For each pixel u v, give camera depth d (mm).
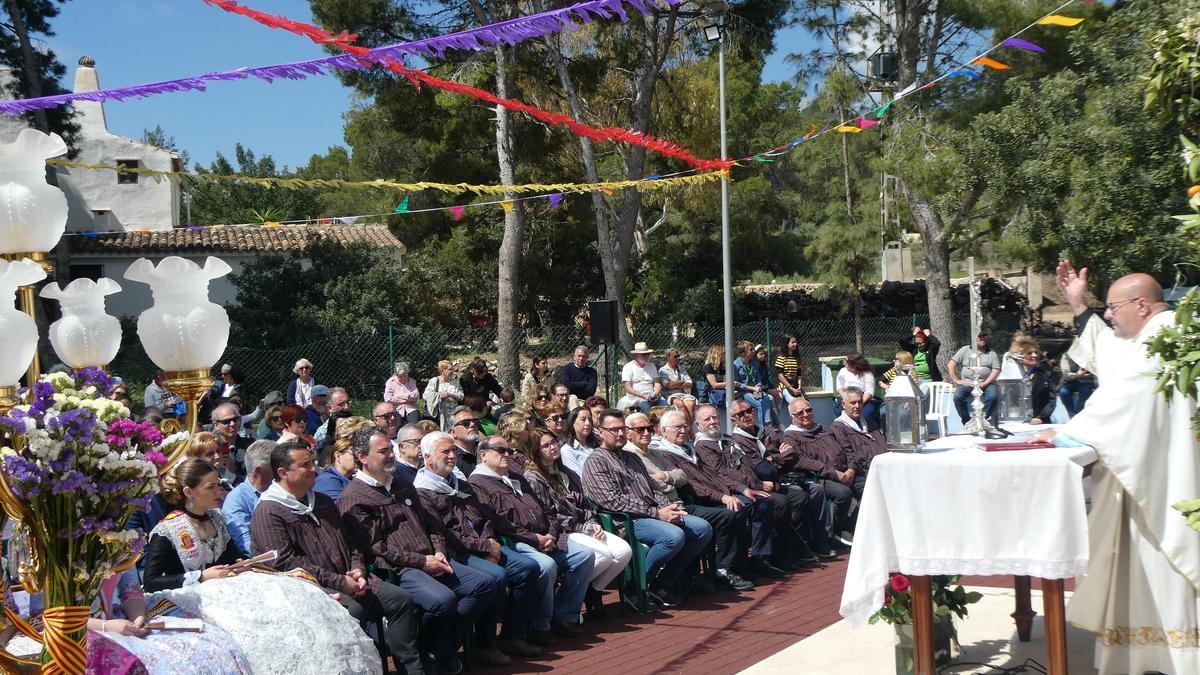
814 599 7734
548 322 33344
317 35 3602
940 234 22234
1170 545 4773
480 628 6547
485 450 7289
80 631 3014
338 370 20875
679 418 8633
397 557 6262
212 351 3156
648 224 38719
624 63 23469
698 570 8203
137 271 3109
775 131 38875
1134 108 14961
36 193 3020
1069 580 7320
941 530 4816
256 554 5902
